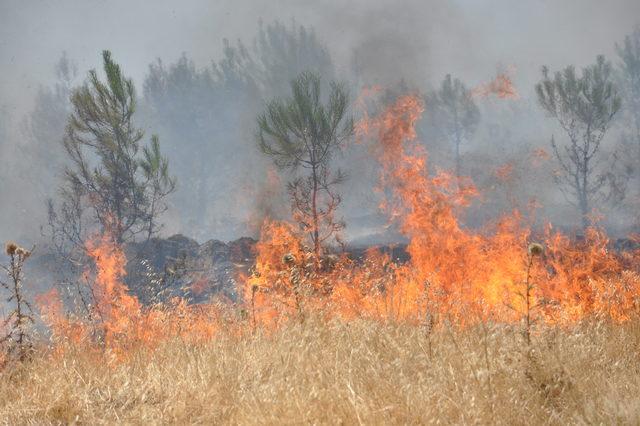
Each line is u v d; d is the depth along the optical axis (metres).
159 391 3.75
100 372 4.20
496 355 3.87
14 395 3.82
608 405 3.10
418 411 2.99
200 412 3.42
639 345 4.28
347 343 4.23
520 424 3.07
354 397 3.08
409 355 3.87
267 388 3.41
